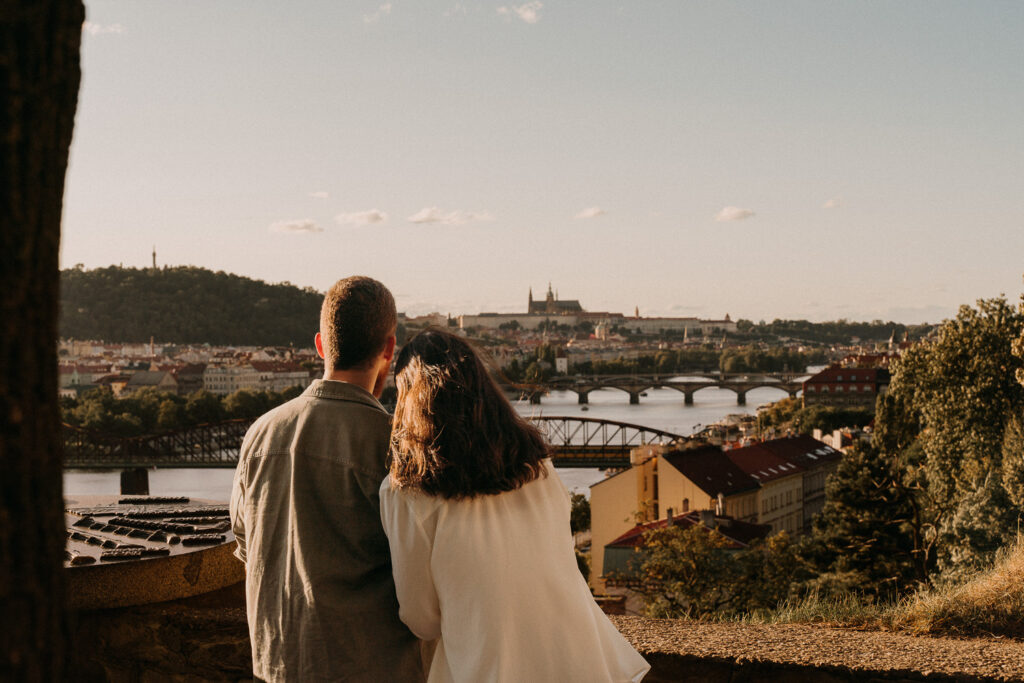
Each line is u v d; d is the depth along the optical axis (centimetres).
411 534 253
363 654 267
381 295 302
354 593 270
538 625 254
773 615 669
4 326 174
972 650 421
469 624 250
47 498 180
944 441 4697
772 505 7194
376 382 309
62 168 187
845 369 16400
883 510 3241
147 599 404
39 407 179
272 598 276
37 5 177
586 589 273
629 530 5397
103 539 432
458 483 250
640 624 480
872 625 556
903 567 3103
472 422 254
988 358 4697
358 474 277
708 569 3406
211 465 9131
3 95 174
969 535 2092
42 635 179
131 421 15300
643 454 6141
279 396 17925
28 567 176
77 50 187
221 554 432
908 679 385
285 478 280
